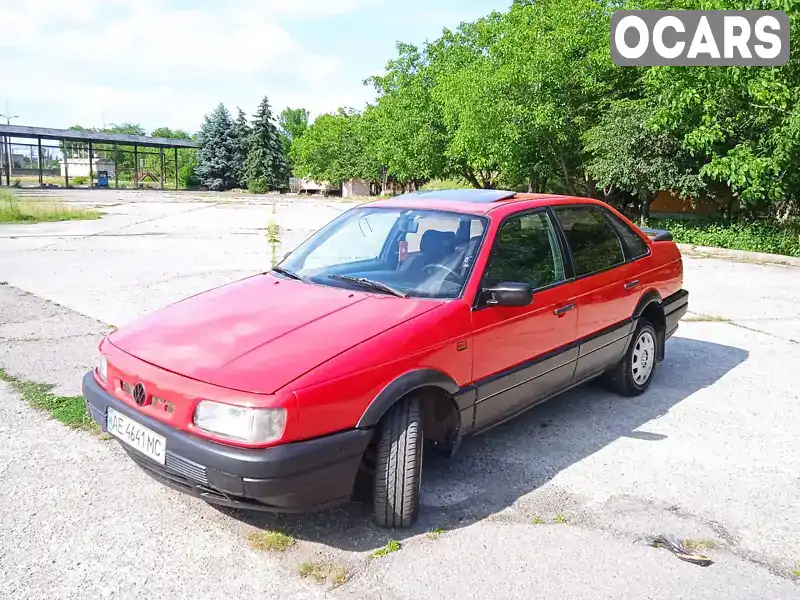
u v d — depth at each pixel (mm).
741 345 7000
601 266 4793
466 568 2967
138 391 3111
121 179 73750
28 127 50094
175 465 2928
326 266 4211
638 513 3502
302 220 23625
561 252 4453
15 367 5613
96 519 3311
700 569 3014
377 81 33594
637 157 17141
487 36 26000
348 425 2973
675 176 17000
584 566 3010
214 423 2838
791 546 3232
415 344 3289
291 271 4262
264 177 61812
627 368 5180
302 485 2832
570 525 3363
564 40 18375
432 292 3717
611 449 4316
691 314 8445
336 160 55938
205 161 63969
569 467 4035
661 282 5504
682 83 14414
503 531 3287
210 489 2883
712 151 15836
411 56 31938
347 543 3143
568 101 19406
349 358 3041
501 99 18953
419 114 29078
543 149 20891
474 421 3711
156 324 3588
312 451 2830
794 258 13656
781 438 4559
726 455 4258
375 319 3383
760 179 14062
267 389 2824
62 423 4473
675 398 5328
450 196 4660
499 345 3791
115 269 10930
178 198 42000
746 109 14805
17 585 2779
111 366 3297
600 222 5008
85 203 31766
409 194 4961
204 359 3090
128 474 3797
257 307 3645
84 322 7250
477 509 3502
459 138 21203
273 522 3320
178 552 3045
